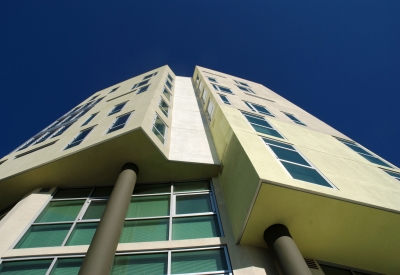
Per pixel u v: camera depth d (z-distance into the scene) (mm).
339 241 8531
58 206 10992
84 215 10430
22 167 12555
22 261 8328
